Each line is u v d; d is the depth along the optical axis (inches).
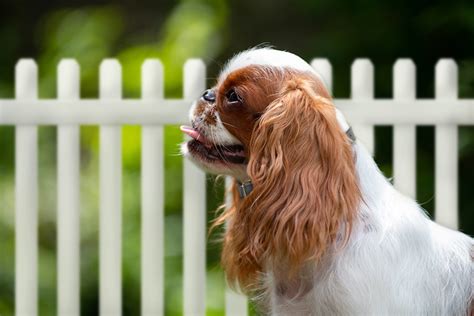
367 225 205.0
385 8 465.7
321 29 494.3
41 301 404.2
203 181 322.3
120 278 326.6
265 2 506.3
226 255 226.5
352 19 474.0
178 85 447.5
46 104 322.3
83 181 428.8
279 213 200.7
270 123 201.2
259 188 203.0
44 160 430.9
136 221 406.6
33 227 328.5
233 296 323.3
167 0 531.5
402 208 212.2
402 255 205.6
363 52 464.4
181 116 319.9
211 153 214.2
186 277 324.8
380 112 317.7
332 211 199.0
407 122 318.0
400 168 319.9
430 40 454.9
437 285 211.6
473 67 426.3
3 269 409.4
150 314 326.6
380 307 202.4
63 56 486.3
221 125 210.2
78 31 500.1
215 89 214.8
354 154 209.5
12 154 438.0
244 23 507.5
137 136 412.2
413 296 206.1
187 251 324.5
